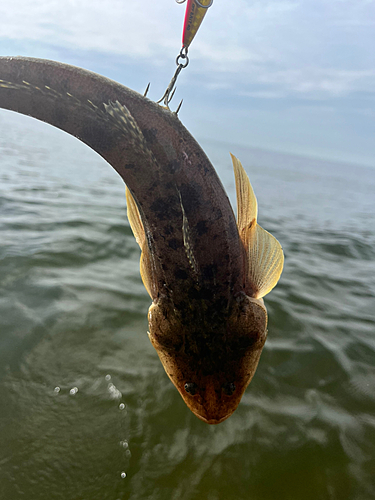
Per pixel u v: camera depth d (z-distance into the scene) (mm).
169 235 198
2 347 423
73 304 525
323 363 459
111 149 187
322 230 1320
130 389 392
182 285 207
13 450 317
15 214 888
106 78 189
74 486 298
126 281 628
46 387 383
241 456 332
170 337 219
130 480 306
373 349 504
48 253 675
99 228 866
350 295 705
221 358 219
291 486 308
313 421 371
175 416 368
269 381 426
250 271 224
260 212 1553
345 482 311
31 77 189
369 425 370
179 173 188
